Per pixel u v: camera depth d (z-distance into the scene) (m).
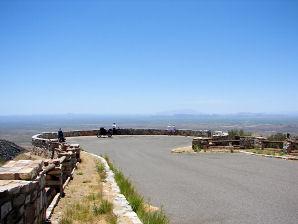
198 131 46.06
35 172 7.93
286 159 23.80
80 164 19.47
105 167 18.11
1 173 7.30
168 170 19.69
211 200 13.04
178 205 12.34
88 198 11.43
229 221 10.59
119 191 12.65
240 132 33.41
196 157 25.38
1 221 5.76
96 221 9.21
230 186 15.44
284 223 10.43
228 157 25.33
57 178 11.76
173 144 35.28
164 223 9.61
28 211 7.18
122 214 9.84
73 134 45.62
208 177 17.56
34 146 29.25
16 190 6.36
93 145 33.75
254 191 14.50
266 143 28.98
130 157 25.20
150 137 44.88
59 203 10.85
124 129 49.81
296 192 14.30
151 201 12.88
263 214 11.31
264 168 20.27
